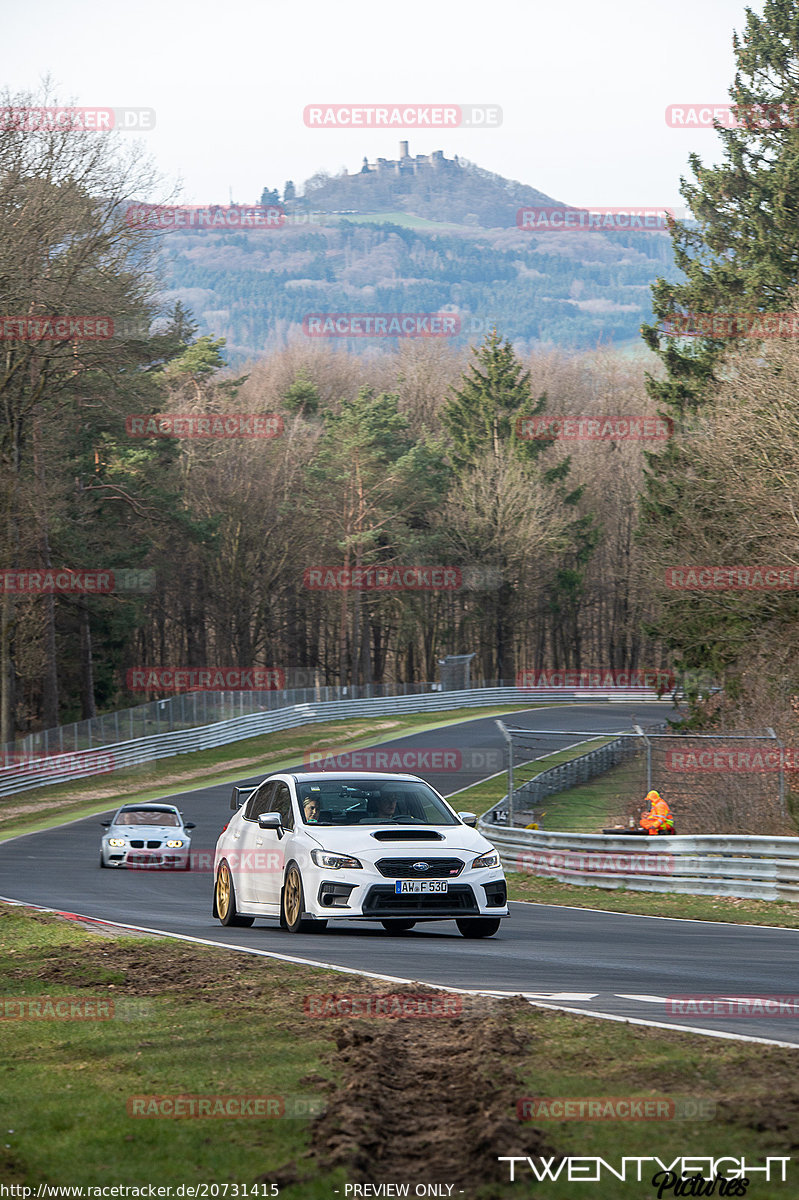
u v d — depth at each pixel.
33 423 160.25
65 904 54.00
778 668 103.56
